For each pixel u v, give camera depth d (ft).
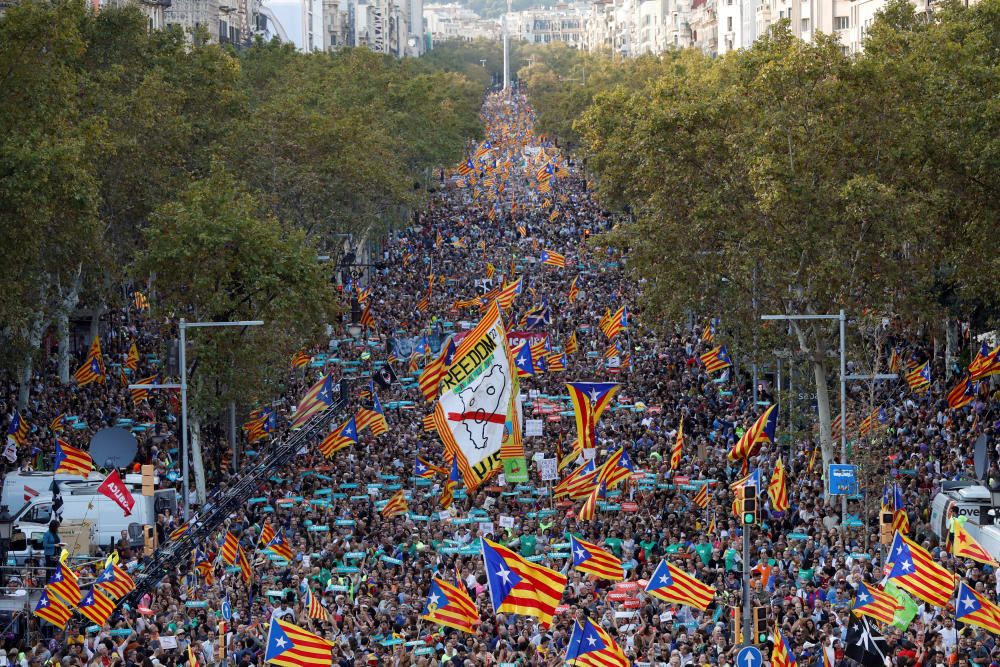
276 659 200.23
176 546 304.71
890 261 383.65
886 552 290.35
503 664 211.61
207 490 393.50
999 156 385.09
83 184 400.67
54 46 410.52
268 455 398.21
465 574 272.72
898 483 330.75
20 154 371.56
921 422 404.77
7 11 400.67
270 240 408.67
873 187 368.07
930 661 207.72
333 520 322.96
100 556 305.73
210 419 418.72
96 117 449.48
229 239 396.57
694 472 356.79
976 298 435.53
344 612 246.88
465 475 331.36
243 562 271.90
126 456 357.20
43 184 377.09
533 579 219.20
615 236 460.55
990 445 362.12
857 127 390.63
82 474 331.36
